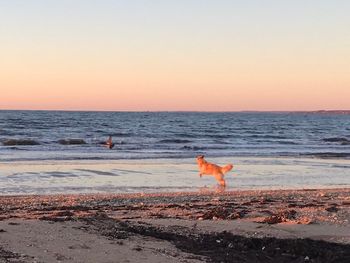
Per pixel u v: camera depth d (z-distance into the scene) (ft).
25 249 27.73
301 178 82.79
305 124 423.64
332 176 86.48
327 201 55.11
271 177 82.84
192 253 29.96
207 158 113.70
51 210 46.26
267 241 33.40
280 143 177.99
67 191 63.36
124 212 45.19
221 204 51.65
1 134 191.01
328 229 37.68
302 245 32.63
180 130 260.21
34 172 80.94
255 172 88.94
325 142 188.85
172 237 33.78
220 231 36.06
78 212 44.83
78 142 151.74
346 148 156.56
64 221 36.04
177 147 144.77
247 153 129.49
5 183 68.85
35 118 365.40
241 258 29.68
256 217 43.06
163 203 53.36
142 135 206.80
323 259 30.30
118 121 367.04
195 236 34.37
